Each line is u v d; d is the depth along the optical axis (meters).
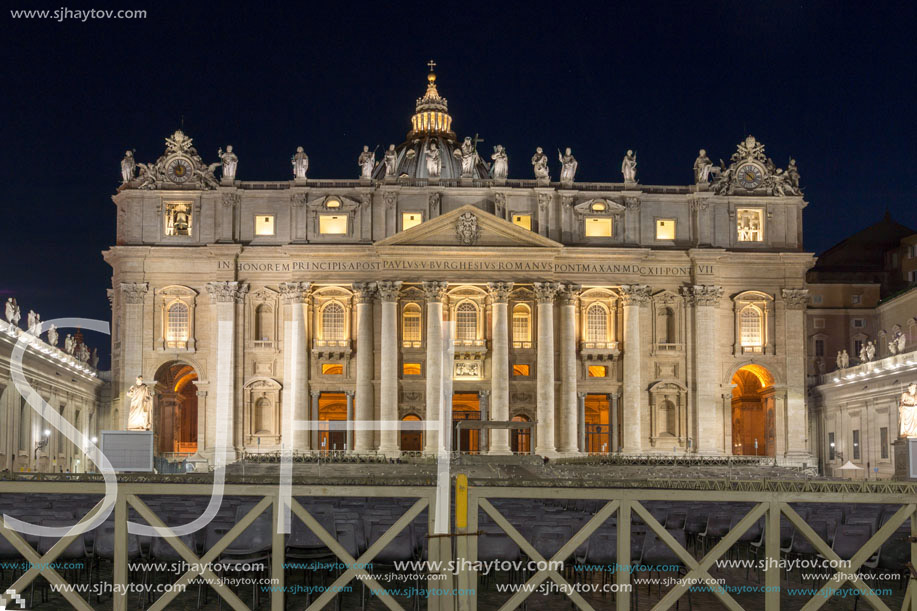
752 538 28.00
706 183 100.75
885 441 86.94
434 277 96.06
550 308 96.44
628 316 97.88
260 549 22.11
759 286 100.69
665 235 101.06
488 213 95.38
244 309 97.25
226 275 96.81
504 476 76.56
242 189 98.75
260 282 97.56
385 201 98.25
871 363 90.56
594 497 17.47
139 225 98.50
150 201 98.69
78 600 17.84
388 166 99.19
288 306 96.81
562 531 23.06
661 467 82.69
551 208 99.12
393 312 95.69
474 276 96.00
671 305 100.06
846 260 119.12
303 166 98.75
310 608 17.17
